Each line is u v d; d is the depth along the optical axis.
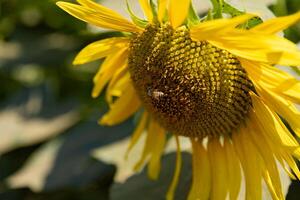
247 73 0.85
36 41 1.27
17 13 1.27
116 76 0.93
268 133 0.87
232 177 0.90
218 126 0.88
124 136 1.10
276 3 0.92
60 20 1.23
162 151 0.96
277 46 0.79
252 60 0.81
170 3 0.84
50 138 1.19
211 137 0.90
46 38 1.27
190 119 0.88
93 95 0.94
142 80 0.87
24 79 1.28
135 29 0.87
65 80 1.23
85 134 1.14
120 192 0.98
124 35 0.89
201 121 0.88
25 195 1.14
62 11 1.21
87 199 1.11
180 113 0.88
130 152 1.01
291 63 0.79
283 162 0.86
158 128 0.95
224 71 0.85
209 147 0.92
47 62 1.23
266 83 0.84
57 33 1.25
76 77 1.22
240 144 0.89
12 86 1.28
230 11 0.82
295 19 0.78
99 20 0.86
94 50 0.90
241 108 0.87
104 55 0.90
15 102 1.26
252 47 0.80
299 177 0.85
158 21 0.86
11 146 1.19
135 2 0.88
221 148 0.91
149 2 0.84
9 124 1.23
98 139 1.12
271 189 0.87
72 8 0.86
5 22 1.29
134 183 0.98
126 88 0.94
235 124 0.88
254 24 0.83
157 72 0.85
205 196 0.92
